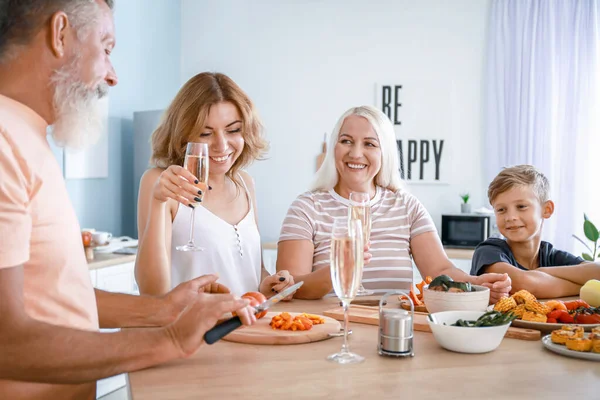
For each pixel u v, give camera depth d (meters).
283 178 5.03
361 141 2.15
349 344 1.33
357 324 1.54
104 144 4.32
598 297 1.70
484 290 1.51
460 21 4.73
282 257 2.12
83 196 4.18
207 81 1.94
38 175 1.07
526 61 4.50
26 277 1.08
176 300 1.41
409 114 4.84
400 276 2.13
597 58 4.36
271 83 5.03
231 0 5.07
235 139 1.98
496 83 4.62
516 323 1.47
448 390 1.03
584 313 1.50
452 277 1.88
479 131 4.73
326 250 2.12
